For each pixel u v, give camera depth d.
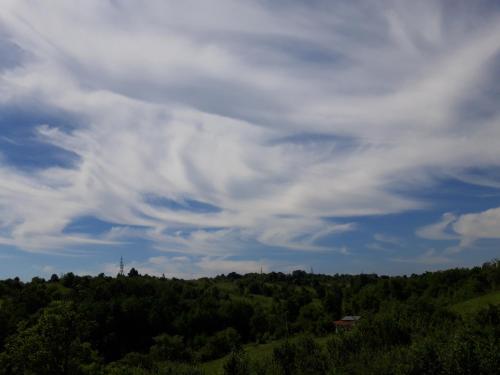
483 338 53.66
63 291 139.62
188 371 78.06
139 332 122.69
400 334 67.81
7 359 45.00
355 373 56.12
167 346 109.81
